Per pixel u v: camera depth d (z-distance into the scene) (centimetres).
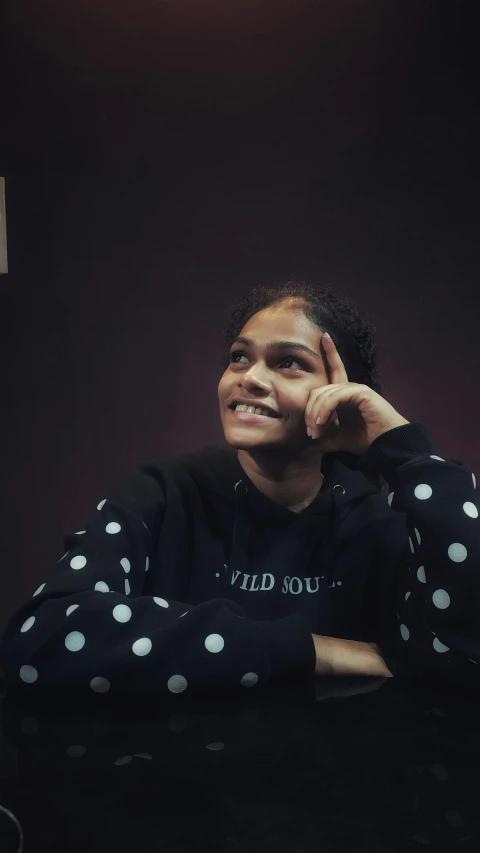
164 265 274
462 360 264
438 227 262
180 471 130
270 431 119
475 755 76
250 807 65
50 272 278
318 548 124
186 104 267
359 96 261
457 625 101
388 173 262
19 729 83
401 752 77
